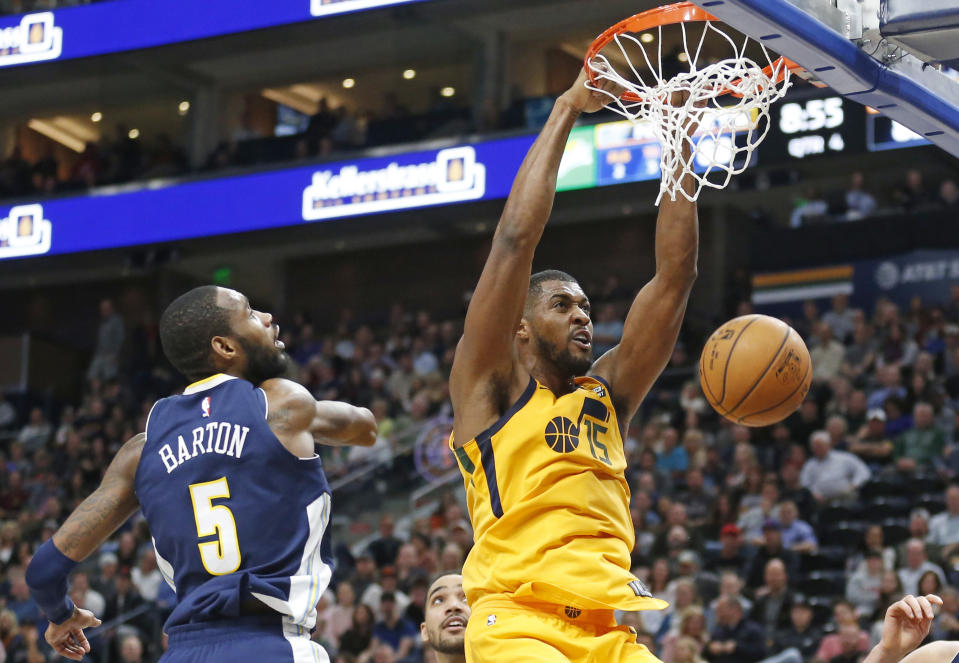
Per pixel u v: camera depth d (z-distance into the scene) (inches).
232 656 102.9
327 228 651.5
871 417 438.6
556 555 106.2
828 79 133.1
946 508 397.4
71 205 665.6
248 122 738.8
